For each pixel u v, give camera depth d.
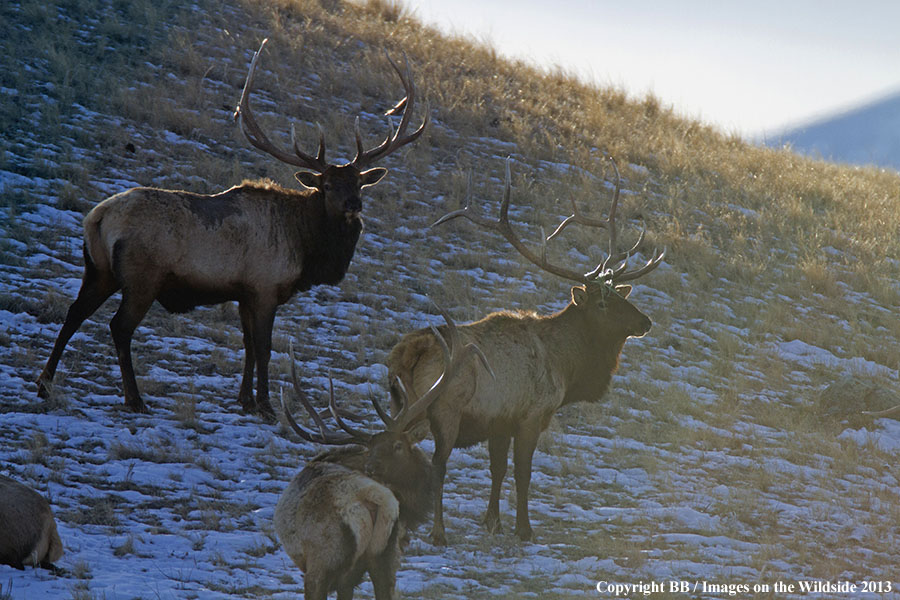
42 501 25.05
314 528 21.14
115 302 48.44
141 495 31.25
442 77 87.75
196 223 38.53
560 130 84.06
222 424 38.28
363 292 54.44
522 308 54.72
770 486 38.59
